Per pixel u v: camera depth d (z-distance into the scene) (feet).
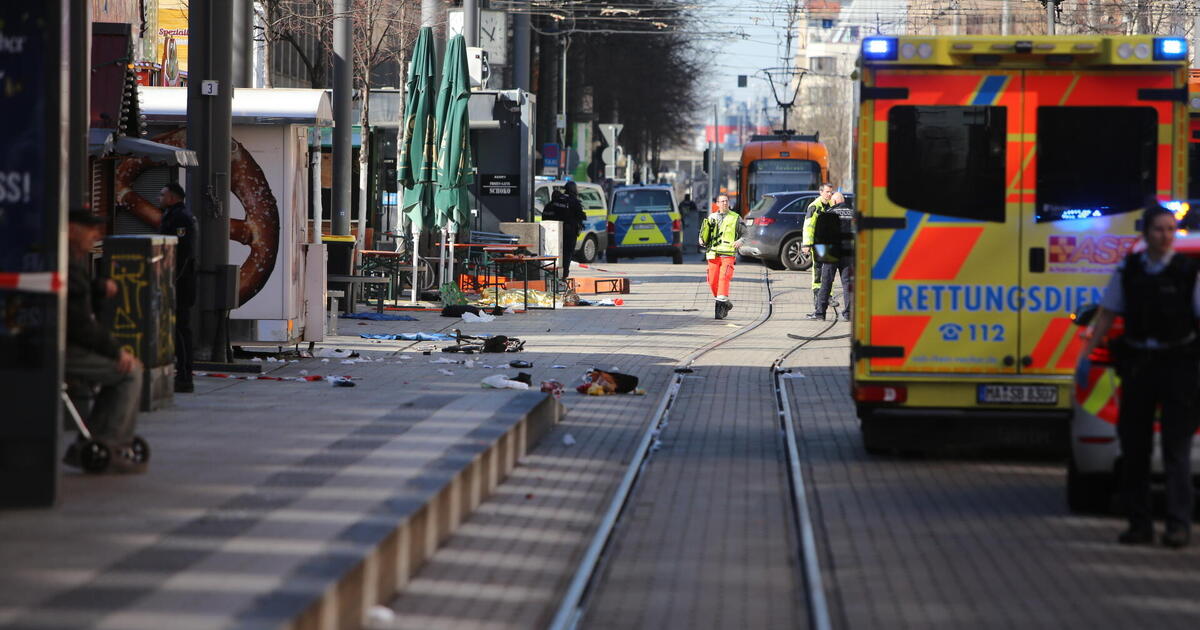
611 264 540.52
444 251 333.42
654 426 167.84
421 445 125.80
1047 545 107.55
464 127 319.06
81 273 113.70
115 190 212.23
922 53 138.92
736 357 240.53
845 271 310.86
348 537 88.79
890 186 139.74
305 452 122.21
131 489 105.09
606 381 194.70
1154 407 106.83
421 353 229.86
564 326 286.66
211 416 146.41
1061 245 138.41
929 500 125.49
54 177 98.63
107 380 112.78
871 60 139.44
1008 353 138.92
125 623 68.59
